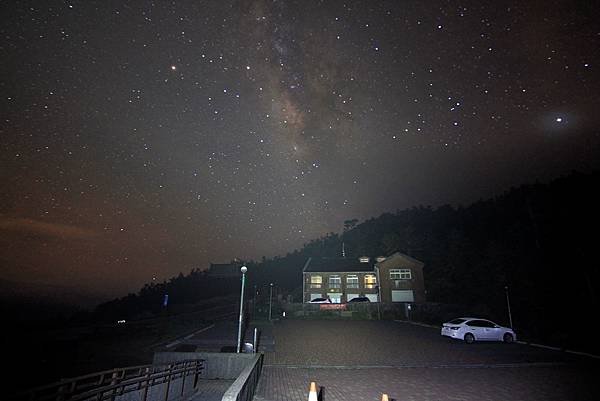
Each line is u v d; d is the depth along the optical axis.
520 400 10.84
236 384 7.28
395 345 22.61
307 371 15.49
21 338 28.47
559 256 45.09
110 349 25.19
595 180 56.62
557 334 30.56
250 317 39.06
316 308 39.94
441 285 52.22
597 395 11.44
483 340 23.89
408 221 106.31
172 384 12.76
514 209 75.56
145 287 106.75
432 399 10.95
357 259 59.34
